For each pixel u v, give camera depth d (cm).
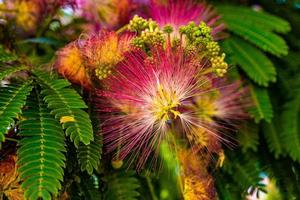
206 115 28
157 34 26
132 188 28
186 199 28
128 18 31
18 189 26
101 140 26
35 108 25
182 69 26
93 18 31
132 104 26
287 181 32
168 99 26
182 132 28
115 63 26
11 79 26
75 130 24
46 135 24
